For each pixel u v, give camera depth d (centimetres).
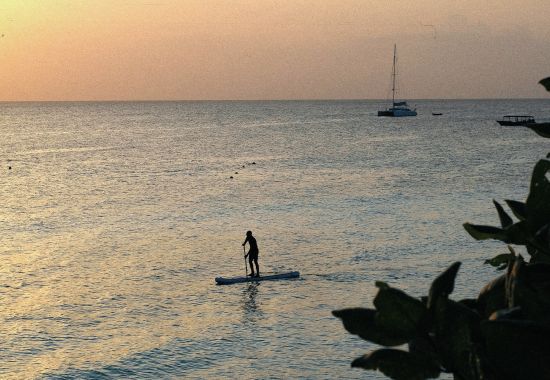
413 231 5244
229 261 4406
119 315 3278
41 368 2625
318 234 5216
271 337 2922
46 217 6303
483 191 7538
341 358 2645
